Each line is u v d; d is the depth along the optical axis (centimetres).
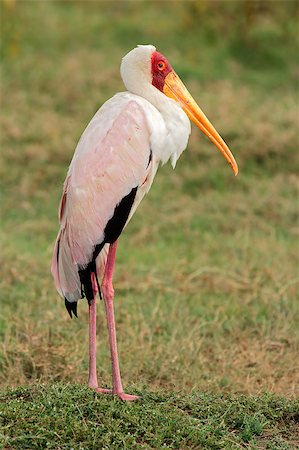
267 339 1057
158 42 2392
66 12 2684
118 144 771
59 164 1714
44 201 1589
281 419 742
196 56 2286
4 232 1434
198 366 977
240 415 732
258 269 1284
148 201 1577
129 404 732
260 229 1469
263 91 2102
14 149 1755
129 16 2644
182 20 2484
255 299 1184
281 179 1656
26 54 2275
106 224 771
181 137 820
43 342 993
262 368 976
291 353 1020
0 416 704
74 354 968
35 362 955
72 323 1057
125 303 1142
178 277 1259
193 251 1374
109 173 766
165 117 816
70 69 2131
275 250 1357
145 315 1111
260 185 1631
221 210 1541
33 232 1451
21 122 1872
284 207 1532
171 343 1017
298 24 2458
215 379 939
